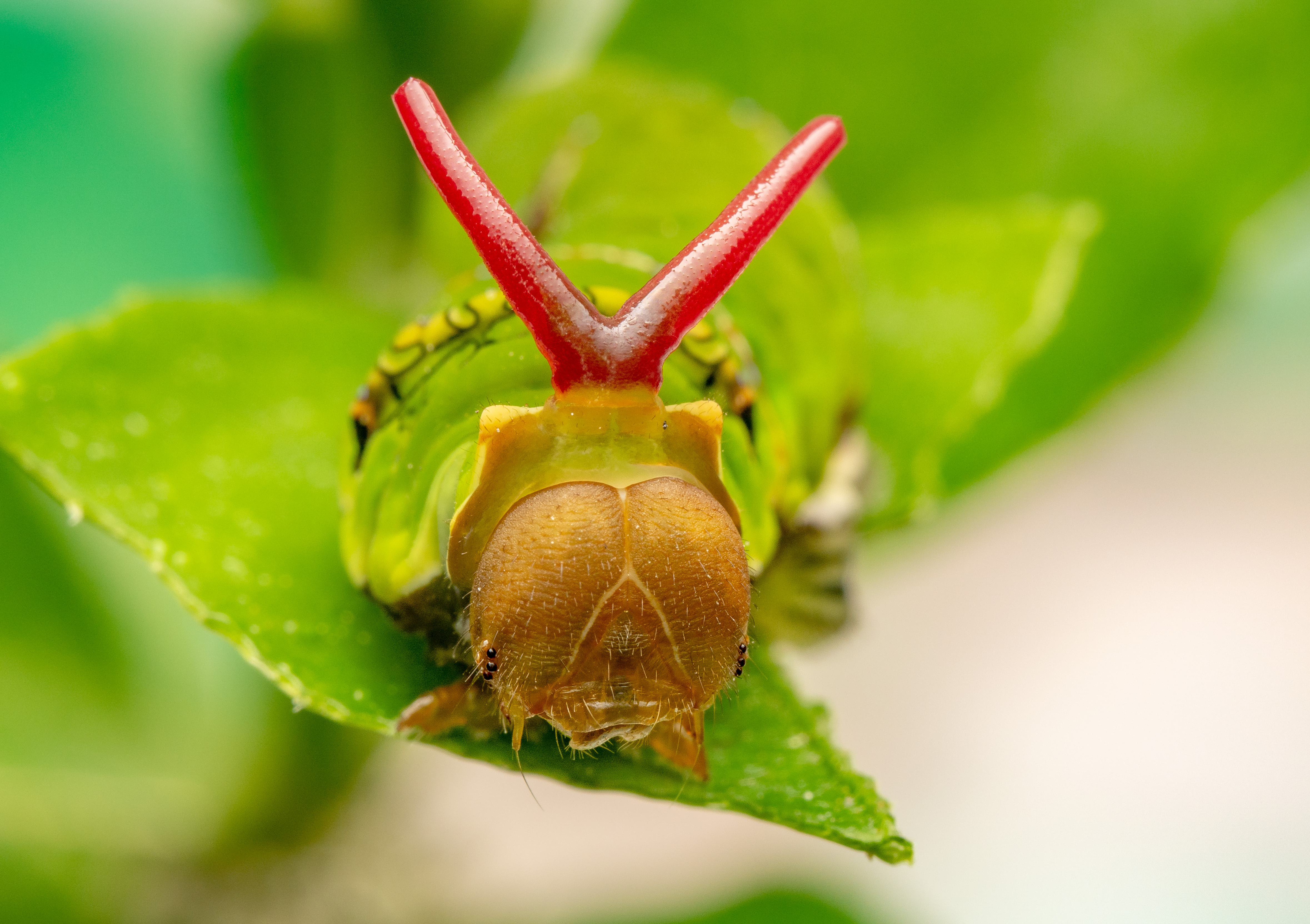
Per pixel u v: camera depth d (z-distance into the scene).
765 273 0.07
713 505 0.06
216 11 0.09
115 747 0.08
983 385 0.07
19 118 0.10
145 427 0.06
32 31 0.10
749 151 0.07
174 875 0.08
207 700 0.08
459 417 0.06
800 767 0.06
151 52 0.10
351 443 0.06
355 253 0.07
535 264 0.06
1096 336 0.07
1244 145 0.08
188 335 0.06
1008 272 0.07
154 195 0.10
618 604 0.05
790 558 0.07
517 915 0.08
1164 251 0.08
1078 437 0.08
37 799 0.07
